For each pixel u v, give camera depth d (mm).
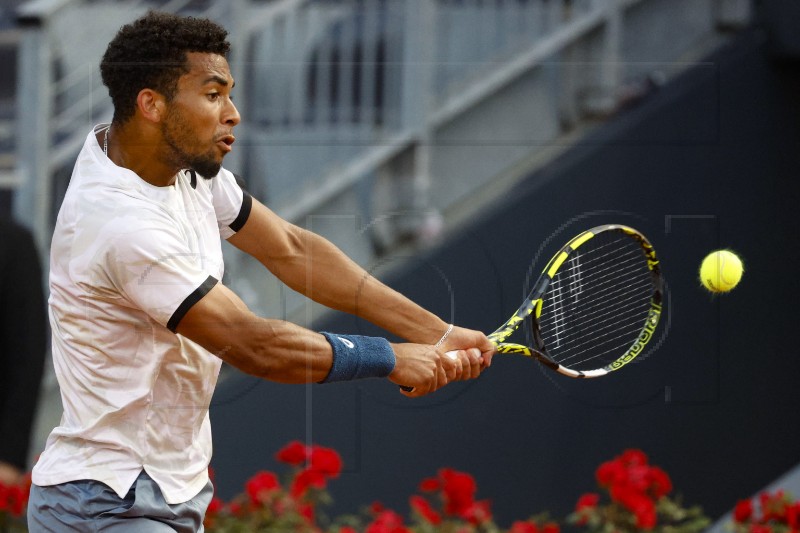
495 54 16250
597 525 12719
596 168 15711
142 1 15555
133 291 7496
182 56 7648
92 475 7766
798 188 15961
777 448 16234
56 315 7887
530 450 15898
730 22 16172
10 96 15898
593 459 15992
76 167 7918
